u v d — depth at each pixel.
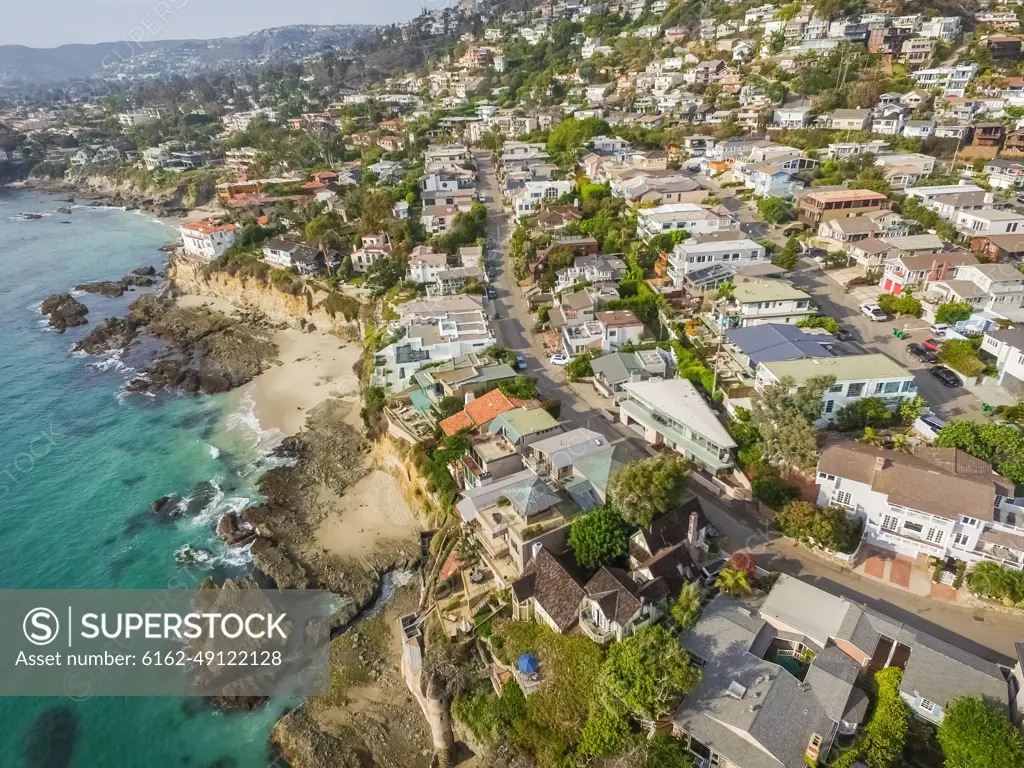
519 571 46.97
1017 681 33.28
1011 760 28.69
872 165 103.44
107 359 105.06
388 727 46.31
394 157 165.62
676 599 40.38
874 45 149.12
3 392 94.06
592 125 142.62
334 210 134.00
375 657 51.97
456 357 74.44
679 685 33.78
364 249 113.06
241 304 122.38
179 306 124.69
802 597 39.47
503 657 43.03
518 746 39.19
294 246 119.62
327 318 109.06
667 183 104.94
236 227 136.50
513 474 53.38
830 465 45.34
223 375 96.94
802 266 83.19
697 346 67.00
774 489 47.91
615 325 70.94
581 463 50.94
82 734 46.75
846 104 133.50
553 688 38.88
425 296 93.69
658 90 167.62
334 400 87.50
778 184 102.19
